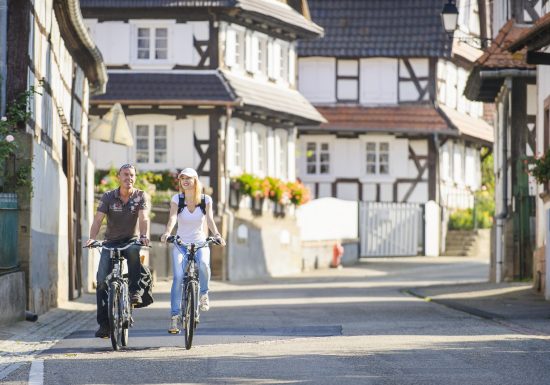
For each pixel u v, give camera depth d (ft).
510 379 73.82
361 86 362.33
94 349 96.17
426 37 358.43
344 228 341.62
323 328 116.37
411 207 357.41
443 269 304.91
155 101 270.67
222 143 275.39
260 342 101.55
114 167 264.52
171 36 277.44
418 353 89.51
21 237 127.13
